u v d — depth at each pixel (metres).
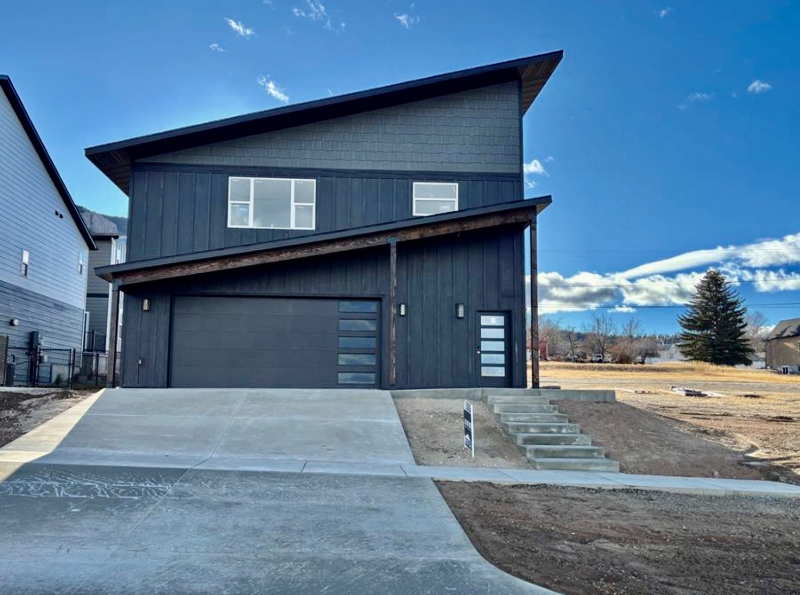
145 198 14.81
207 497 6.70
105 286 30.05
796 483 9.88
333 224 15.22
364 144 15.55
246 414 11.36
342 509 6.48
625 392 24.97
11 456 8.47
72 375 21.28
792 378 39.09
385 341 14.81
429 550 5.30
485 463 9.88
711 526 6.87
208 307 14.59
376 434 10.54
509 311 15.23
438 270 15.16
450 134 15.77
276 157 15.27
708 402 21.25
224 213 14.98
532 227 14.57
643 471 10.07
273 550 5.15
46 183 22.30
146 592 4.22
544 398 13.07
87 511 6.02
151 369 14.20
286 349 14.69
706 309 56.81
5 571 4.50
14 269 19.92
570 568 5.10
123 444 9.48
